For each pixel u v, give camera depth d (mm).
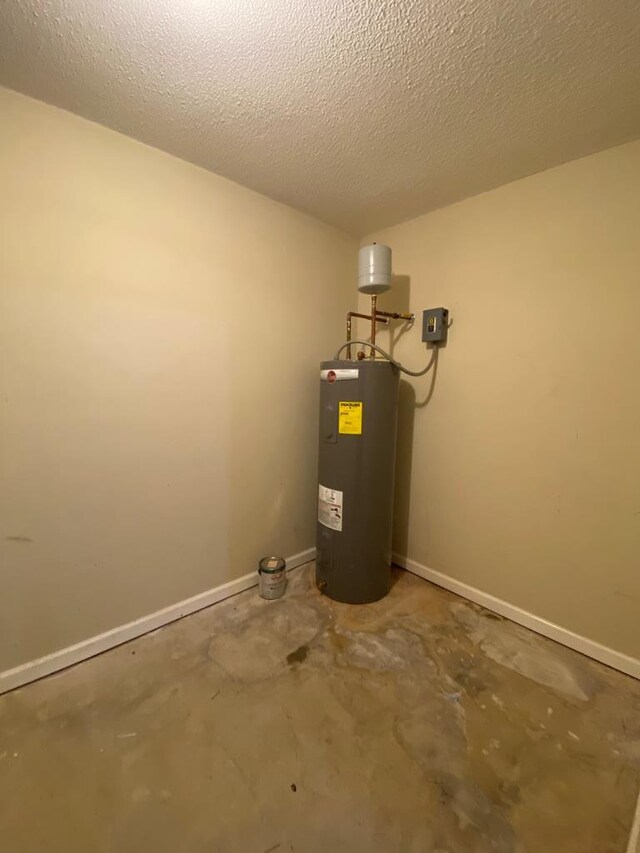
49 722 1260
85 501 1493
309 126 1382
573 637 1654
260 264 1930
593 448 1569
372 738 1228
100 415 1498
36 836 955
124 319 1521
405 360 2223
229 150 1543
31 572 1396
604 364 1520
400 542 2346
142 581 1681
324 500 1972
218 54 1068
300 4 915
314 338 2229
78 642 1525
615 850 945
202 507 1849
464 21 953
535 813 1023
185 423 1745
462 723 1288
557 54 1046
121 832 967
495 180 1719
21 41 1036
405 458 2271
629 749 1207
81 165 1365
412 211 2047
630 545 1502
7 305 1269
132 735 1222
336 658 1571
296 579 2174
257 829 979
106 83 1189
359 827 986
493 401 1856
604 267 1494
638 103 1226
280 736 1229
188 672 1484
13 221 1255
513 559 1836
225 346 1845
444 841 959
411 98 1228
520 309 1733
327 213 2088
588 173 1510
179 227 1630
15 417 1316
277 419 2104
